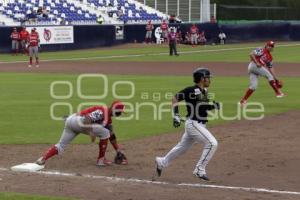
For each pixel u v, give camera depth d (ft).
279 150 75.51
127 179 60.75
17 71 191.93
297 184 58.90
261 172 64.18
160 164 60.75
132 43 341.82
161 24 344.90
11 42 282.77
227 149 75.97
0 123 95.30
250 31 380.17
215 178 61.41
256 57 115.44
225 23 370.53
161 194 54.60
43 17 311.47
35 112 106.32
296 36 404.36
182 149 60.49
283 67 206.39
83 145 79.36
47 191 55.62
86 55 269.44
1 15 304.09
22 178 60.95
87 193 54.90
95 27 318.86
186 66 209.05
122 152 74.02
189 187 57.41
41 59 248.11
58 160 70.18
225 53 280.31
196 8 401.08
